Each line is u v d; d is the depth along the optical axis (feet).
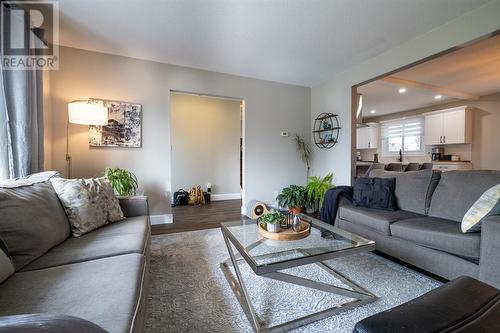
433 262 5.98
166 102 11.51
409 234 6.41
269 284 5.94
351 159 12.39
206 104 18.38
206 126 18.38
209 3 7.05
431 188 7.89
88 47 9.82
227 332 4.32
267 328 4.34
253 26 8.29
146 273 4.28
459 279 3.18
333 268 6.75
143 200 7.48
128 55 10.62
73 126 9.88
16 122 6.68
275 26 8.29
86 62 10.02
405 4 7.10
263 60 11.18
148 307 4.99
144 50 10.14
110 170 9.73
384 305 5.10
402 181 8.70
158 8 7.27
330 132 13.67
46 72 9.19
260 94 13.82
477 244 5.08
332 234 6.14
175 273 6.49
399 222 6.86
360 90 16.06
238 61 11.32
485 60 11.37
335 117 13.26
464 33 7.62
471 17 7.45
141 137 11.03
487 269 4.79
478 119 18.42
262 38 9.12
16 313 2.72
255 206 12.37
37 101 7.85
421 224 6.45
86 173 10.14
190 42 9.43
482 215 5.14
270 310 4.92
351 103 12.25
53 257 4.26
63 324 1.73
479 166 18.37
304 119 15.11
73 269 3.80
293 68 12.19
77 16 7.64
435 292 2.88
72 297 3.03
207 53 10.43
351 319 4.68
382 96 17.85
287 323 4.46
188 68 11.95
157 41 9.36
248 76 13.35
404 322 2.35
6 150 6.49
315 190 12.98
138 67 10.93
